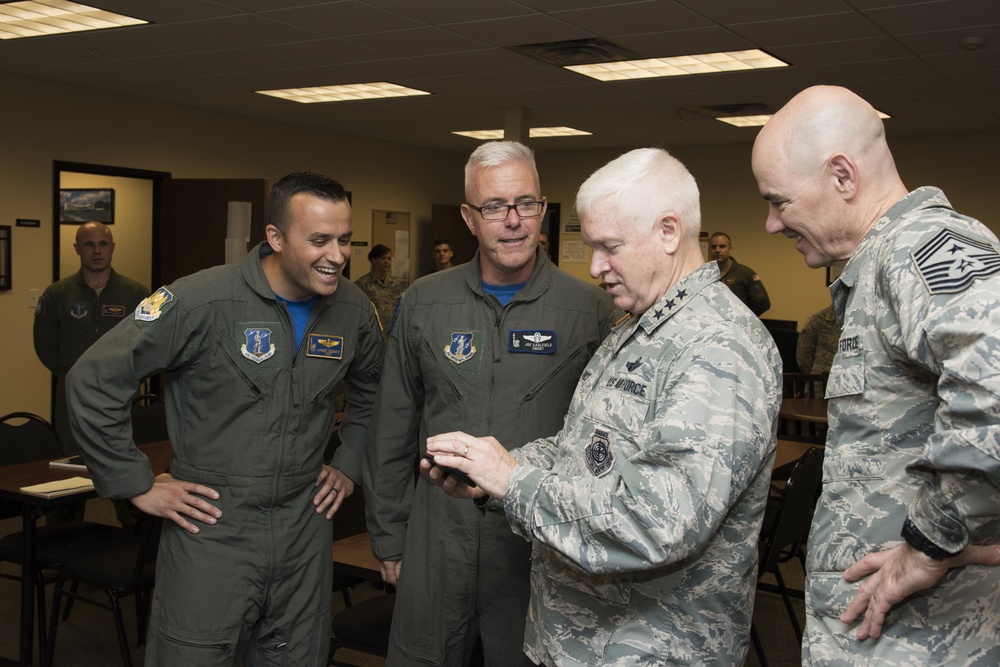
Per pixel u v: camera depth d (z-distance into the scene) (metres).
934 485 1.07
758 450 1.31
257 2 5.05
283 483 2.13
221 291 2.09
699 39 5.70
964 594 1.16
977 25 5.27
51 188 7.39
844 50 5.91
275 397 2.12
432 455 1.48
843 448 1.27
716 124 9.05
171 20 5.48
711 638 1.41
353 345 2.28
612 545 1.29
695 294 1.43
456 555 2.06
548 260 2.17
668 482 1.25
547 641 1.52
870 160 1.29
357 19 5.40
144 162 8.13
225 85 7.53
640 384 1.43
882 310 1.21
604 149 11.16
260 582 2.12
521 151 2.02
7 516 3.79
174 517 2.07
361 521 3.16
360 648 2.62
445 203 11.93
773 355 1.43
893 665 1.18
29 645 3.22
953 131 9.12
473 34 5.71
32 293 7.32
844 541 1.25
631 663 1.41
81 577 3.22
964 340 1.02
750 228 10.38
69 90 7.48
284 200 2.03
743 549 1.42
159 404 4.27
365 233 10.66
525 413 2.07
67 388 2.09
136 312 2.07
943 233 1.14
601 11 5.11
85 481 3.27
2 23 5.69
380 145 10.80
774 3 4.89
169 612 2.10
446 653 2.09
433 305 2.17
